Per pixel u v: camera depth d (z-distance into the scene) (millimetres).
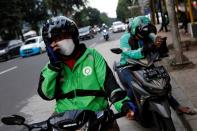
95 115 3422
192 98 7348
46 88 3562
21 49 33031
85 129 3275
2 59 33594
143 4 33750
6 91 12203
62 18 3518
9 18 42656
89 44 31516
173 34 10797
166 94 5328
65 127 3250
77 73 3619
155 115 5332
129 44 6215
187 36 19156
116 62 7141
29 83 13375
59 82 3641
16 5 44281
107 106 3707
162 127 5262
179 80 9156
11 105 9930
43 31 3510
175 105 5609
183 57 10766
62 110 3594
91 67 3629
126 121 6945
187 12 20828
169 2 10906
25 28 61375
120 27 51156
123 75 6254
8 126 7953
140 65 5902
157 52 5871
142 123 5836
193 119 6137
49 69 3527
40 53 33188
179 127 6148
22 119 3424
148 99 5324
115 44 26484
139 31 6047
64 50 3498
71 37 3516
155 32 6176
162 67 5676
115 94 3523
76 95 3607
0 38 45250
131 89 5922
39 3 55875
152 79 5430
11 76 16344
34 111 8945
